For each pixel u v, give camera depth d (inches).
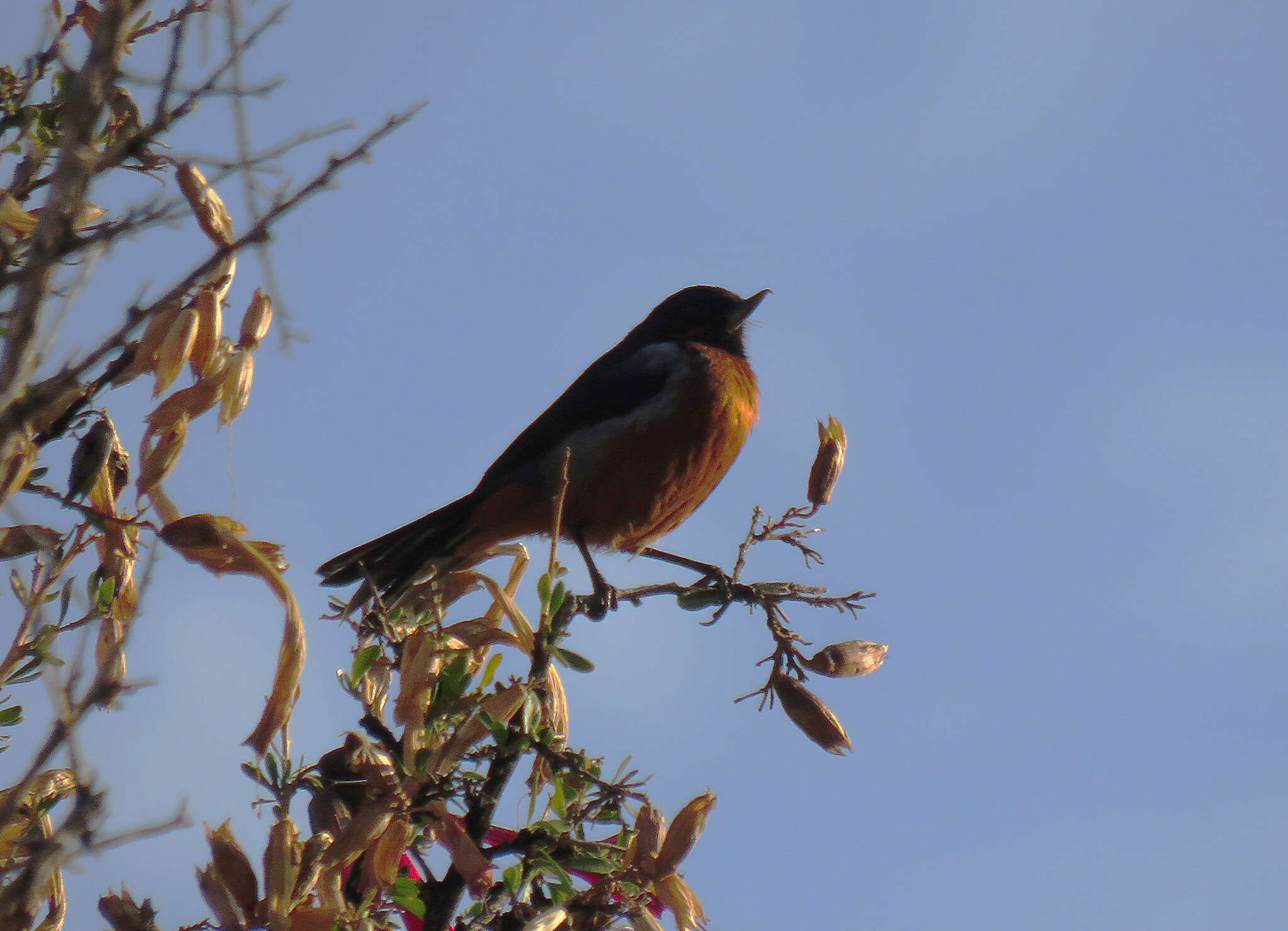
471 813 255.8
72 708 174.6
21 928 159.9
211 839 222.5
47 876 162.4
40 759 171.5
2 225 247.4
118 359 247.3
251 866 221.6
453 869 251.1
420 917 248.7
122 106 252.4
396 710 250.2
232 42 199.5
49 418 242.7
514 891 248.4
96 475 241.6
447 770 247.1
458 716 261.0
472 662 282.4
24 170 270.8
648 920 248.2
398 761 252.2
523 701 256.4
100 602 234.4
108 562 240.5
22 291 185.2
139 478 239.5
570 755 257.6
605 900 250.5
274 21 201.3
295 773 238.1
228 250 192.2
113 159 195.5
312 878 221.9
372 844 235.3
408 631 290.0
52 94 281.9
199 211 250.5
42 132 272.7
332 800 238.1
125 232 191.8
